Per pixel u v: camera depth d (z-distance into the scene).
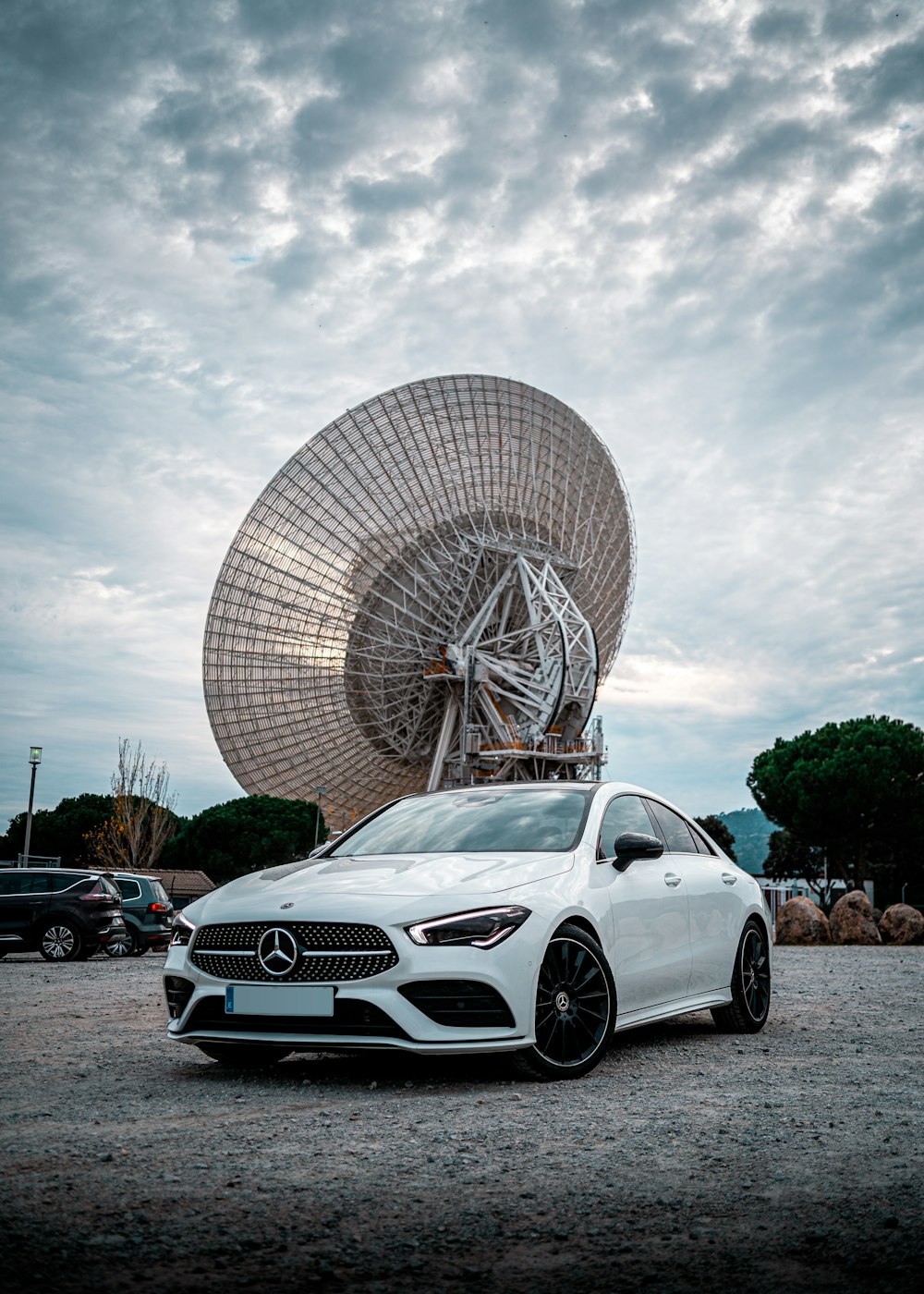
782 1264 3.13
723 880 8.51
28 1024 9.06
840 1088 5.88
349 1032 5.89
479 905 6.08
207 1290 2.96
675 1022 9.20
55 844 79.44
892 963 16.81
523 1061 6.06
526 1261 3.19
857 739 55.59
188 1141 4.59
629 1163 4.21
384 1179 4.00
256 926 6.18
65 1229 3.38
